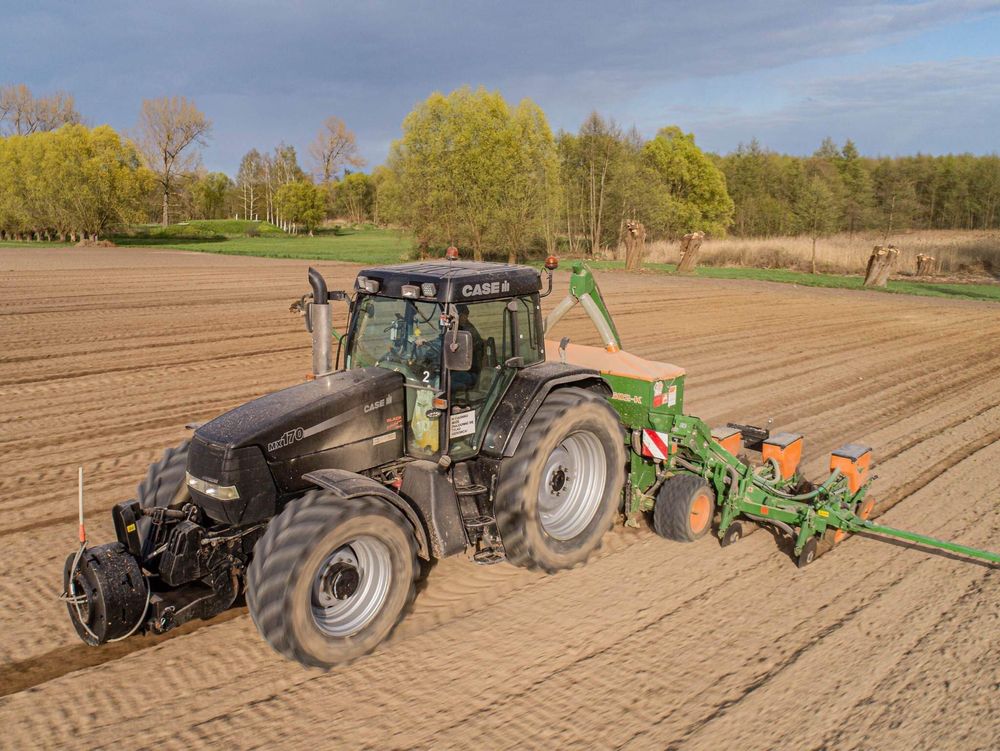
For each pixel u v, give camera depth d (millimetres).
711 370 13219
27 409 9914
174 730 3850
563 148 52844
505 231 40312
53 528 6289
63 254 42000
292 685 4254
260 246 55125
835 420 10125
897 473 8070
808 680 4355
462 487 5297
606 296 24297
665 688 4262
